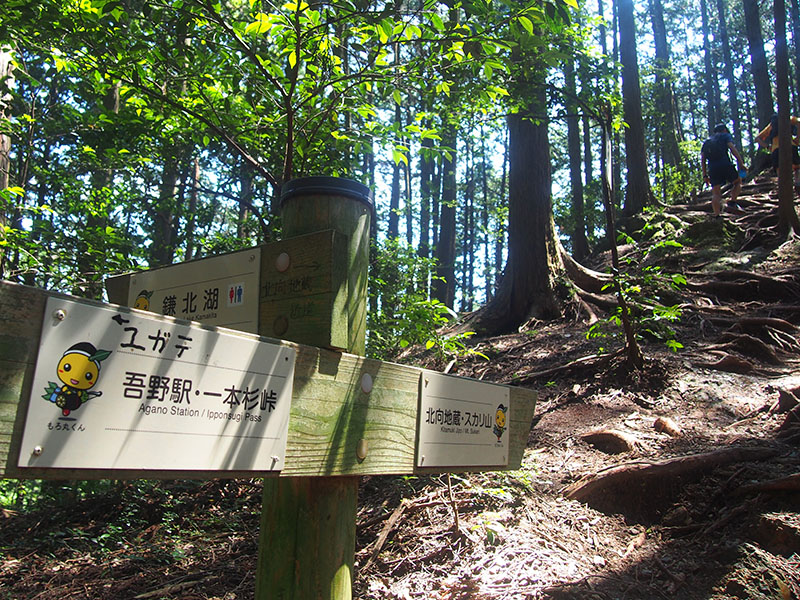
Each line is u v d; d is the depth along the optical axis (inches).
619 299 229.0
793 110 1035.9
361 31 123.5
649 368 236.5
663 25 917.8
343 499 65.1
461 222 1155.9
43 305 38.5
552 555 133.5
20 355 37.4
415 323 184.9
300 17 120.6
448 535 146.9
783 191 374.0
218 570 158.7
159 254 406.6
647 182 559.8
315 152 175.2
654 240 445.1
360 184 68.4
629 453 179.5
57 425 38.7
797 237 362.9
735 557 125.5
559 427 213.2
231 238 244.1
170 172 251.4
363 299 67.1
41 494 271.9
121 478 41.9
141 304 79.7
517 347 319.6
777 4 366.3
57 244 203.9
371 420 61.9
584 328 329.4
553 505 157.6
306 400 55.2
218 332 47.8
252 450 49.8
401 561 140.0
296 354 54.5
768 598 114.0
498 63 126.4
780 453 159.2
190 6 121.5
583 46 247.4
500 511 153.3
